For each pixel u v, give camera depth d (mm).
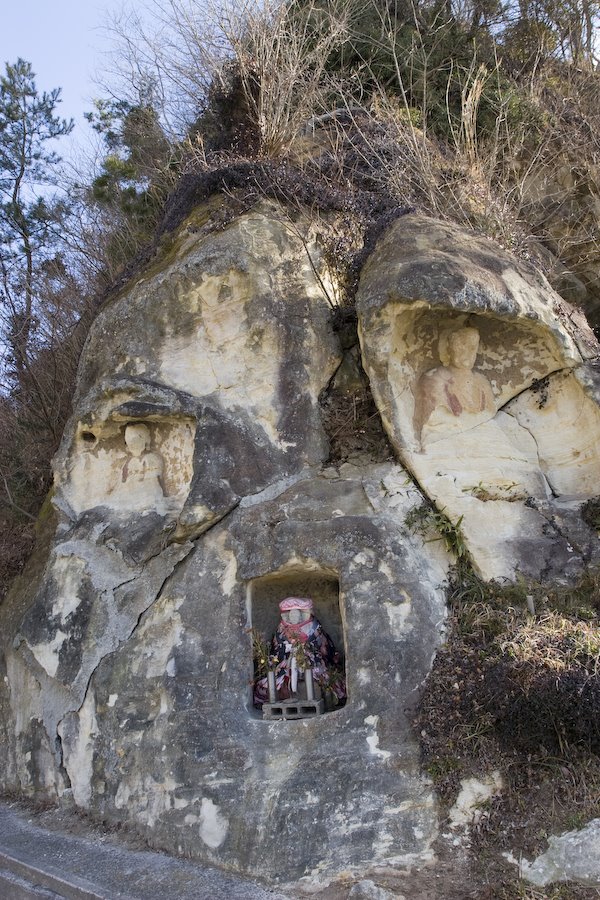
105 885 4047
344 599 4590
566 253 8242
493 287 4977
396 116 7812
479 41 9664
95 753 5043
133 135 10977
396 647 4414
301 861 3945
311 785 4137
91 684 5207
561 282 7594
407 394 5266
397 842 3957
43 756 5363
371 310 5078
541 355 5379
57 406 8969
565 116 8875
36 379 9281
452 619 4605
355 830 4000
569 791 3932
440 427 5211
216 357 5766
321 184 6598
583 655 4184
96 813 4895
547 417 5453
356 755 4184
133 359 6027
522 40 10141
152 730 4793
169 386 5797
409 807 4047
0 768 5742
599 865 3611
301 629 4918
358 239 6305
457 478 5020
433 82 8953
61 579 5672
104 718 5059
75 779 5105
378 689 4332
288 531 4859
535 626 4441
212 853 4207
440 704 4242
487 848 3867
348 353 5816
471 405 5277
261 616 5184
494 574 4742
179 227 6645
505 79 9117
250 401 5570
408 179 6910
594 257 8109
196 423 5512
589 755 4016
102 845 4578
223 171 6438
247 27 7980
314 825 4027
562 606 4621
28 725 5547
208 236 6055
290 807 4086
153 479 5855
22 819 5133
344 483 5109
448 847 3918
